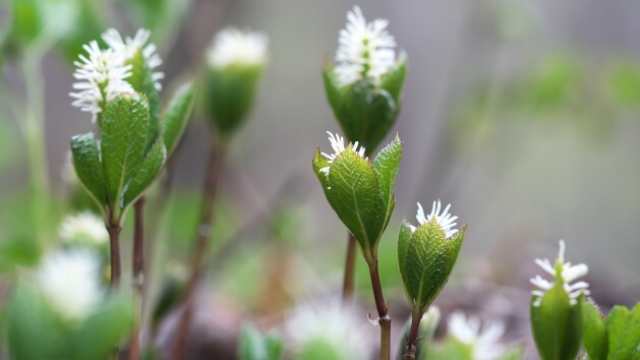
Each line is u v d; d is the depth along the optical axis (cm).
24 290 43
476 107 167
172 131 58
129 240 103
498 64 169
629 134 220
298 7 239
